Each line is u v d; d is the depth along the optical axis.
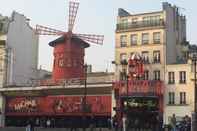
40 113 55.22
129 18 51.38
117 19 52.00
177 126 40.69
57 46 58.25
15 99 57.03
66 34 58.06
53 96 54.75
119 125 46.09
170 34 50.38
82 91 52.28
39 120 55.16
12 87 56.47
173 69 48.12
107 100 51.00
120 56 51.25
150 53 49.53
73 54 57.78
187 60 50.22
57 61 58.00
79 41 58.53
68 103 53.47
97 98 51.66
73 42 58.00
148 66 49.34
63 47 57.75
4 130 45.84
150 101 48.34
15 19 60.12
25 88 55.75
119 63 51.00
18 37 60.75
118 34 51.66
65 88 53.06
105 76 55.47
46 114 54.84
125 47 51.03
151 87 47.94
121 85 49.41
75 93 53.00
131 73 48.91
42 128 50.69
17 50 60.34
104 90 50.91
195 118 39.69
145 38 50.06
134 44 50.53
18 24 60.75
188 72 47.19
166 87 48.22
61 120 54.03
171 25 50.84
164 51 48.81
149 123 48.38
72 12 59.81
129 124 48.06
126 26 51.28
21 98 56.66
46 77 66.81
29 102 56.03
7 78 58.06
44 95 55.16
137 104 48.78
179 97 47.44
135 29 50.62
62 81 54.44
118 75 50.78
